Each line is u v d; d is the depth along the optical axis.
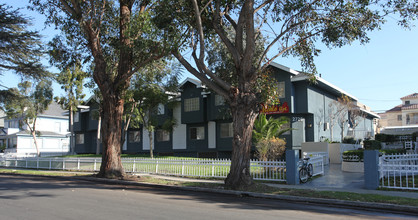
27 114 36.22
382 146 26.36
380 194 11.02
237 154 12.95
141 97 25.62
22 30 22.64
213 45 17.84
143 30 14.25
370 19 13.29
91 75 20.70
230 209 8.99
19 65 23.47
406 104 54.25
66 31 17.17
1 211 8.33
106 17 18.00
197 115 29.16
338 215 8.43
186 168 18.05
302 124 26.06
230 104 13.24
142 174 19.53
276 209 9.16
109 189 13.45
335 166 20.23
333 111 29.98
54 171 23.22
